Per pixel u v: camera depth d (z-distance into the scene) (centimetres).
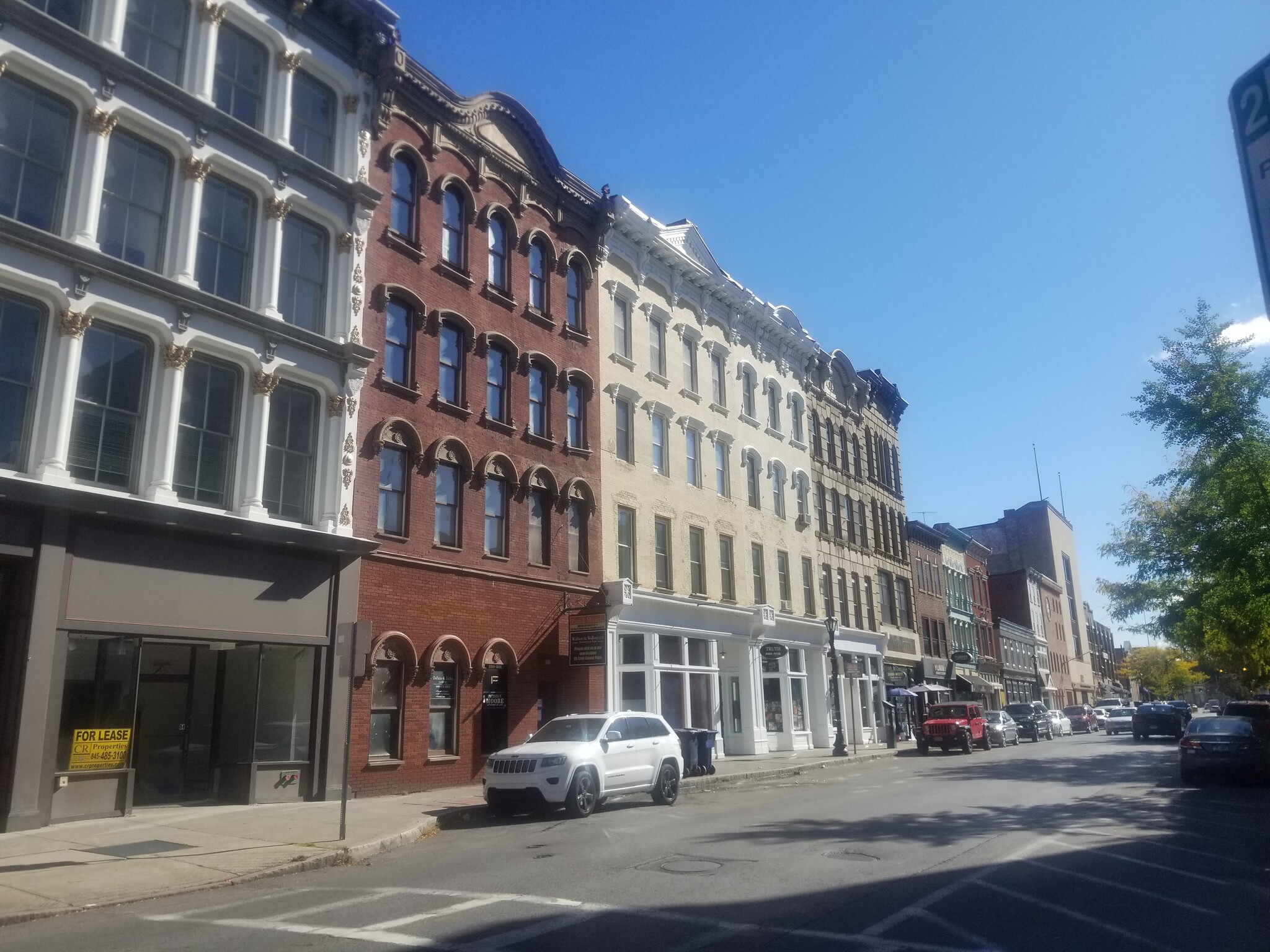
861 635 4141
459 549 2153
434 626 2058
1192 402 2483
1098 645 11244
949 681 5144
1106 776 2281
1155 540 3148
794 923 799
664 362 3078
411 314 2128
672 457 3030
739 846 1216
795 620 3562
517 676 2266
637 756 1738
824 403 4194
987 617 6481
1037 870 1045
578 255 2720
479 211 2372
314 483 1852
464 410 2206
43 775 1388
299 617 1775
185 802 1670
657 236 3016
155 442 1580
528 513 2394
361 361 1919
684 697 2892
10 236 1414
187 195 1673
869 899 890
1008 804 1672
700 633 2998
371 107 2077
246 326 1733
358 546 1861
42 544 1414
